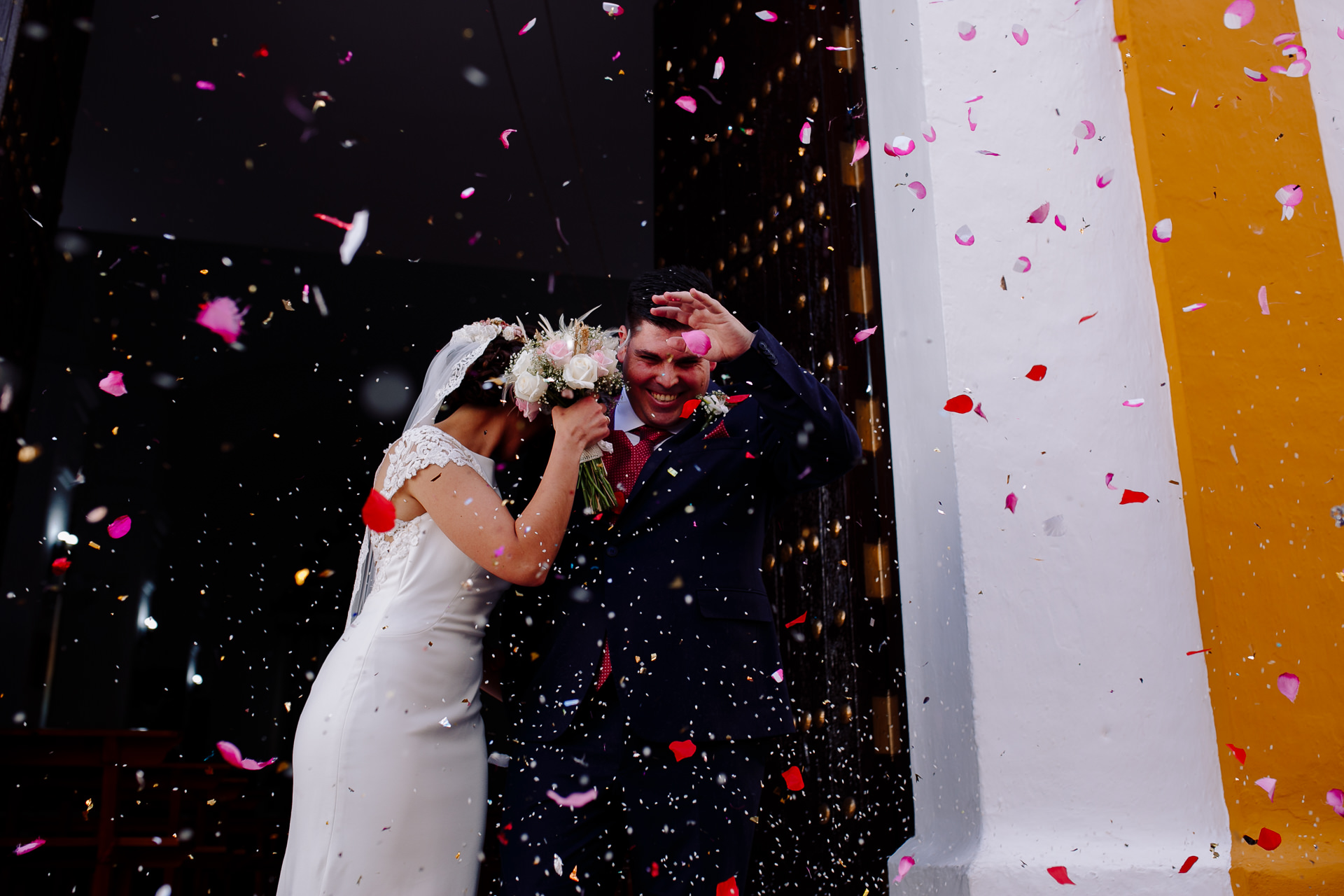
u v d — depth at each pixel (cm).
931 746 217
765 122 304
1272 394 225
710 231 330
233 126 643
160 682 960
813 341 267
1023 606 212
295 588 1017
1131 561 218
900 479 237
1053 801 203
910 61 247
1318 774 205
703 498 188
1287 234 238
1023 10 250
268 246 817
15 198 317
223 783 523
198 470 984
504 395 189
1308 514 219
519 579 173
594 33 555
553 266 820
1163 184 234
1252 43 251
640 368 194
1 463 351
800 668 256
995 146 239
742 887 174
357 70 590
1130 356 231
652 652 175
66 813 447
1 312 323
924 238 235
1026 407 224
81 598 907
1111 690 210
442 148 664
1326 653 212
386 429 1014
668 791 172
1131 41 244
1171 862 197
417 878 169
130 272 827
